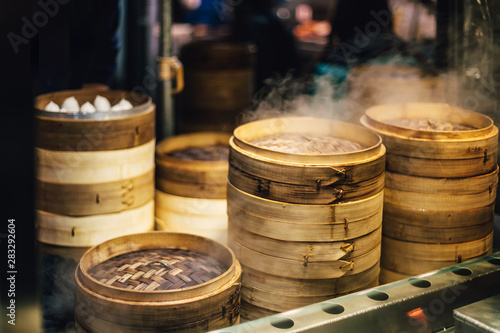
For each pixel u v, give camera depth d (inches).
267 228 62.8
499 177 84.1
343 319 57.4
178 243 69.3
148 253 67.9
